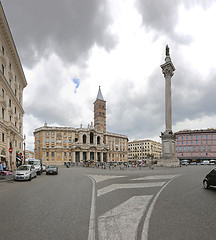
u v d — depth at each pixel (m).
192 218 5.48
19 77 37.72
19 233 4.48
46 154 86.31
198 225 4.91
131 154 134.62
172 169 31.03
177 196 8.63
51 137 88.31
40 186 12.80
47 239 4.15
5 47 27.98
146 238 4.14
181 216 5.68
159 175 19.75
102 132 101.12
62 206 6.99
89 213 6.05
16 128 33.72
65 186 12.62
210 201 7.64
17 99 34.78
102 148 97.31
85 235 4.33
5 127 27.23
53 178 19.23
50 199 8.27
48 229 4.71
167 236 4.24
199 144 73.25
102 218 5.54
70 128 93.38
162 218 5.50
